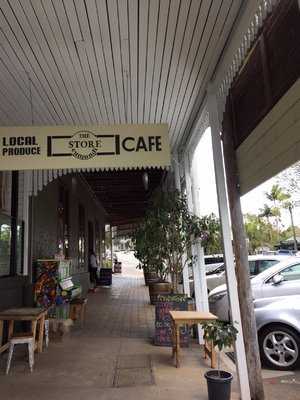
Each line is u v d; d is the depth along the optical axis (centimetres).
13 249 813
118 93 601
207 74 548
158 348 714
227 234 517
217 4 410
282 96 384
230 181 528
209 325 473
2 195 802
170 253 830
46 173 902
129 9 412
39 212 963
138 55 497
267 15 407
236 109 534
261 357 629
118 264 3453
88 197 1806
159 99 624
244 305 497
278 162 396
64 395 489
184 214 812
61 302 811
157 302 746
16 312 636
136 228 987
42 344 709
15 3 399
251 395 479
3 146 500
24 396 487
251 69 470
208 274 1259
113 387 516
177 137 811
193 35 459
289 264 770
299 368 618
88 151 502
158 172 1415
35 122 705
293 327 614
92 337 808
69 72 534
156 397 481
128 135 507
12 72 530
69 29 442
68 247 1312
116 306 1286
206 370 584
